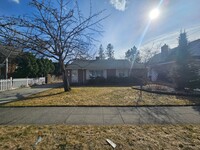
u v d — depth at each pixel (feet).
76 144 11.51
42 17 35.32
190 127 14.83
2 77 63.87
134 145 11.27
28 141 12.07
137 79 75.36
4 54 58.34
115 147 11.00
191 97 31.19
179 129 14.30
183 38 46.09
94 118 18.25
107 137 12.65
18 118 18.48
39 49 37.37
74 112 20.98
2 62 64.39
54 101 27.89
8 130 14.39
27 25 32.89
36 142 11.68
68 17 36.65
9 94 38.86
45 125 15.83
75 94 36.65
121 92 39.93
